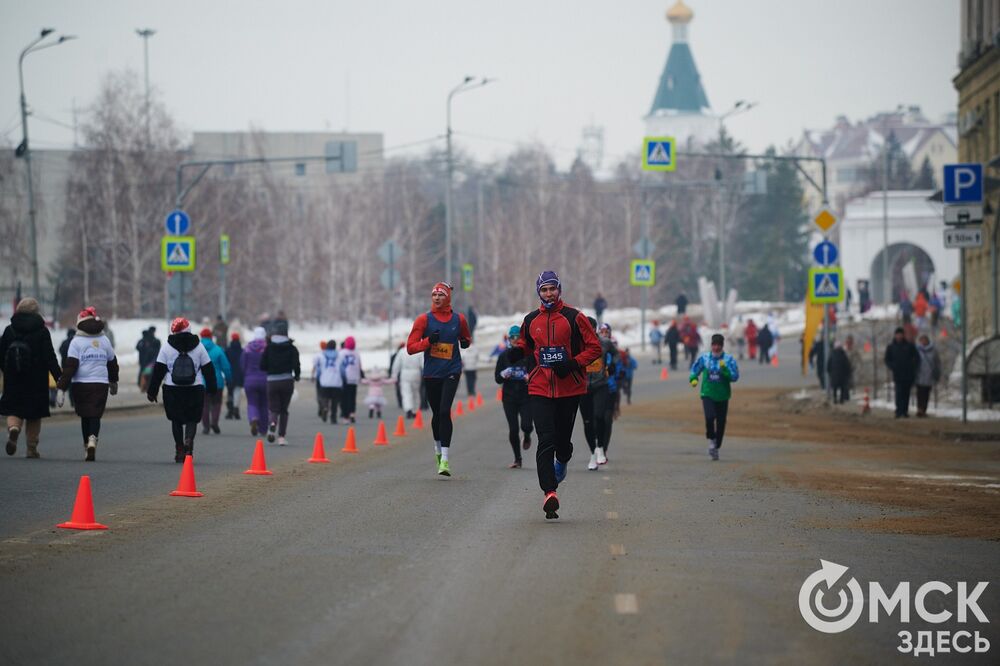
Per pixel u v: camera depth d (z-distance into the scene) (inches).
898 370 2400.3
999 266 3230.8
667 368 4552.2
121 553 821.2
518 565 783.1
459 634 596.1
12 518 992.2
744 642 593.6
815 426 2342.5
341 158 3700.8
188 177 6294.3
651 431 2253.9
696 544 885.2
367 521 983.6
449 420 1326.3
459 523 976.9
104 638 585.0
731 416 2635.3
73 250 6254.9
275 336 1825.8
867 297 6476.4
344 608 651.5
